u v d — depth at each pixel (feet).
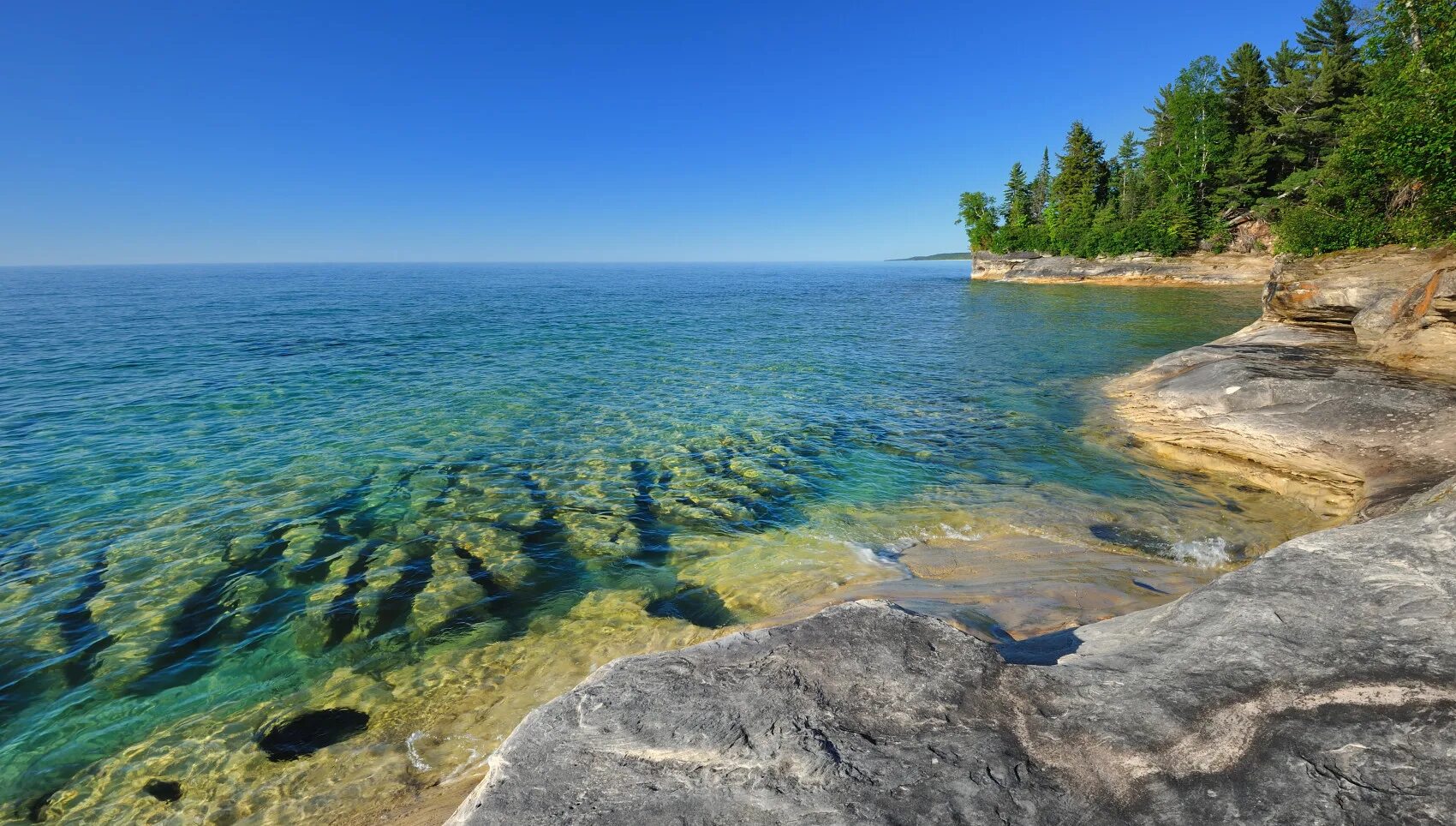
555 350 99.35
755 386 71.15
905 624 14.90
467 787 16.65
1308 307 60.70
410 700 21.09
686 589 28.37
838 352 96.84
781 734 11.75
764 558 30.96
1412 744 10.39
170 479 41.65
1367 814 9.40
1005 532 33.30
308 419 56.85
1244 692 12.07
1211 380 49.08
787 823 10.04
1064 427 52.85
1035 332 115.14
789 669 13.51
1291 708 11.53
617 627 25.31
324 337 114.01
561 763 11.51
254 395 66.39
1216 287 202.08
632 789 10.88
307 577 29.58
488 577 29.60
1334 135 197.06
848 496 38.78
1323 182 155.12
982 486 40.01
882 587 27.02
